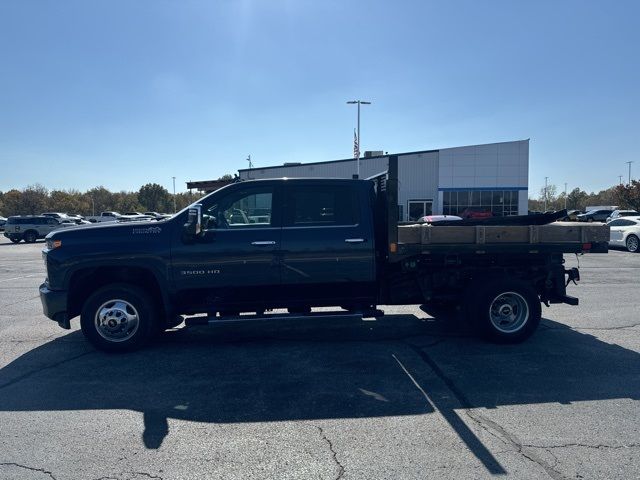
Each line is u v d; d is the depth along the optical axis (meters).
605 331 6.88
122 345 5.92
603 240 6.23
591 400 4.39
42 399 4.54
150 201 82.81
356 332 6.94
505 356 5.74
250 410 4.25
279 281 5.96
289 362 5.57
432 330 7.04
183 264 5.84
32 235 33.25
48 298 5.82
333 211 6.09
